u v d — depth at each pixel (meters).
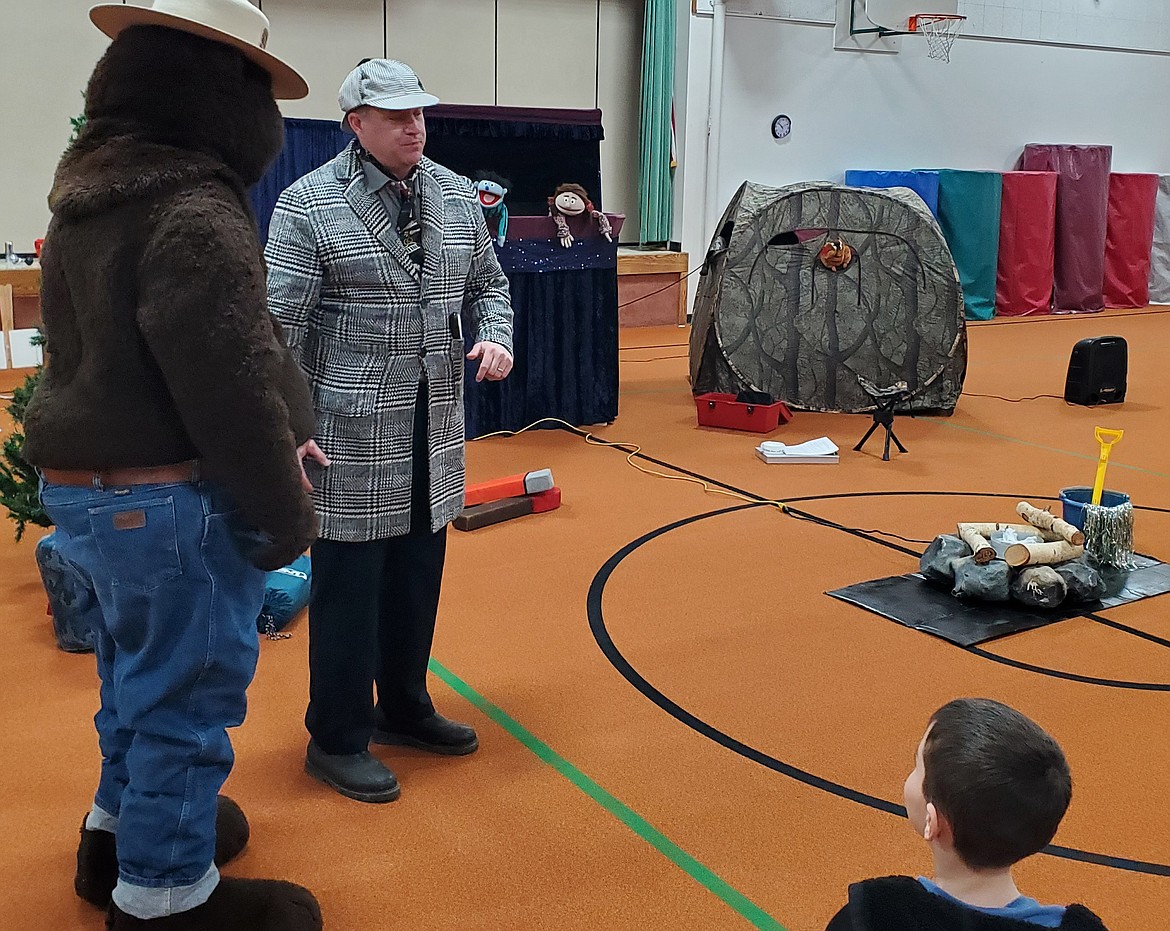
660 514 4.50
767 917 2.03
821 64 10.31
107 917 1.88
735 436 5.86
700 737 2.71
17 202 7.39
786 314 6.34
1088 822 2.36
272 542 1.67
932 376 6.33
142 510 1.62
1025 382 7.56
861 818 2.36
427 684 2.97
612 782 2.50
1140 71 12.30
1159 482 5.06
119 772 1.94
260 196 6.38
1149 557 4.03
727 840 2.28
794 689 2.97
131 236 1.53
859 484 4.97
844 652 3.21
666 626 3.38
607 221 5.88
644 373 7.68
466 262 2.37
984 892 1.34
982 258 10.70
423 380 2.30
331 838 2.26
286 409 1.62
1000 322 10.70
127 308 1.55
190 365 1.51
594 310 5.93
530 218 5.64
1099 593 3.56
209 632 1.68
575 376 5.96
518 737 2.70
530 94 9.31
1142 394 7.15
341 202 2.20
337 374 2.22
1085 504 3.89
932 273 6.29
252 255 1.57
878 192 6.38
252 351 1.54
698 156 9.80
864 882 1.31
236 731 2.70
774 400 6.09
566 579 3.76
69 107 7.42
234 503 1.68
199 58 1.59
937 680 3.03
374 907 2.04
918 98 10.93
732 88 9.93
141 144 1.56
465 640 3.26
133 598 1.66
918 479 5.05
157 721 1.71
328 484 2.24
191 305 1.50
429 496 2.36
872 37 10.50
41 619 3.36
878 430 6.01
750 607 3.53
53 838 2.25
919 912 1.26
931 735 1.36
